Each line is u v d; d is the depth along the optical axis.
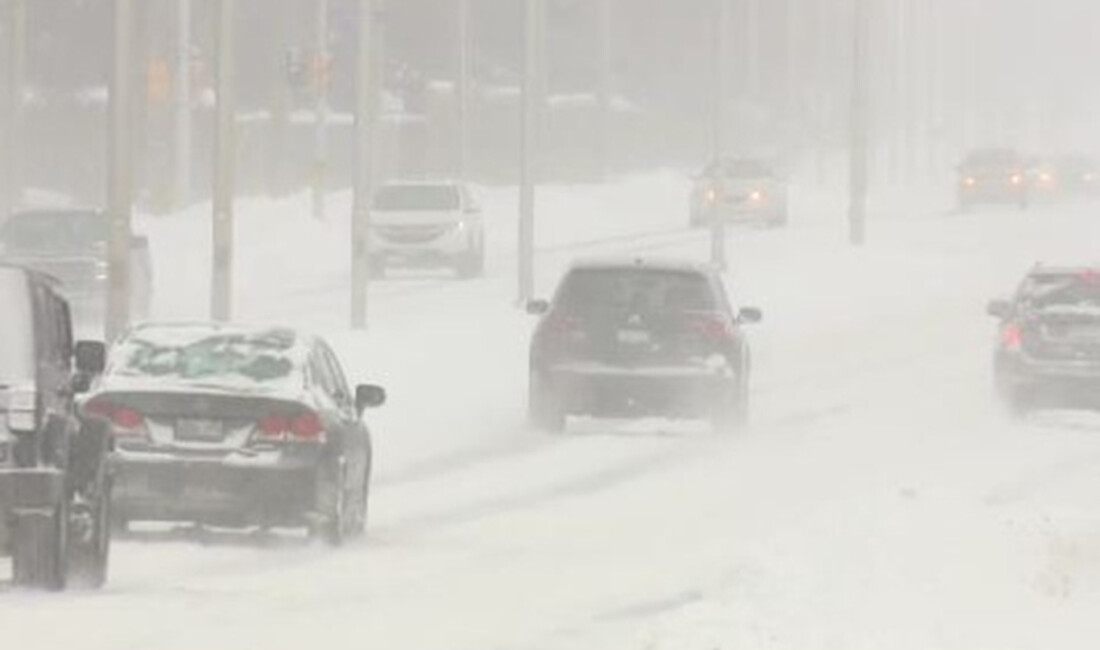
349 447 54.84
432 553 52.47
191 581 46.34
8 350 42.91
